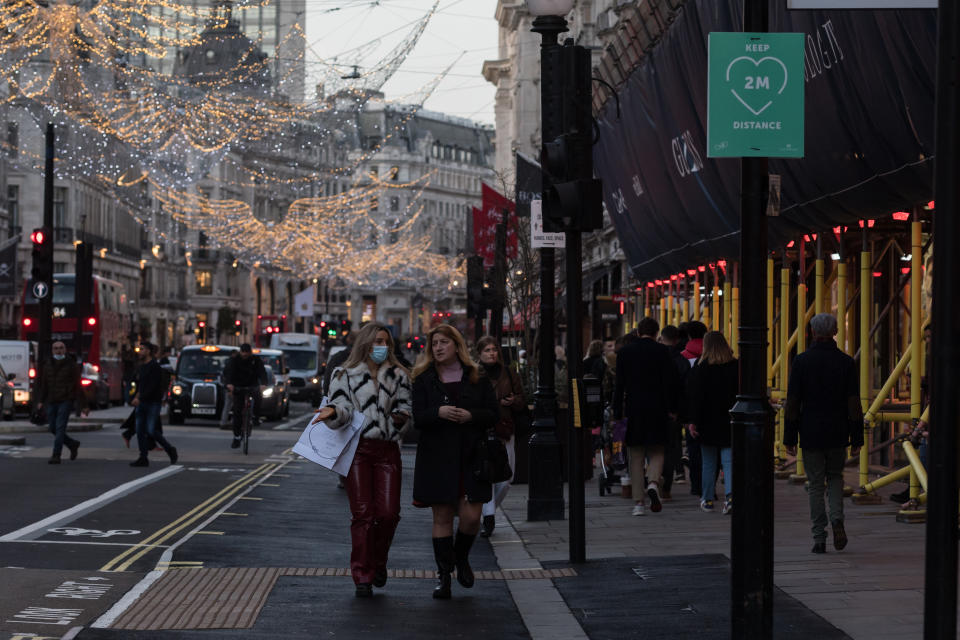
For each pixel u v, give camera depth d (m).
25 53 34.38
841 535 12.80
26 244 88.12
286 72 41.78
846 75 15.59
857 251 21.66
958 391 6.57
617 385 17.09
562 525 16.45
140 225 118.88
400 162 199.75
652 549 13.76
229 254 142.25
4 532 14.81
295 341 67.00
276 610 10.40
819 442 12.66
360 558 11.18
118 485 20.81
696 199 24.31
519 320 39.62
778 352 24.48
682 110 23.77
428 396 11.27
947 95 6.59
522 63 81.56
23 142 51.47
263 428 41.75
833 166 17.00
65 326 52.66
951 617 6.61
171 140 46.59
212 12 36.69
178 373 43.62
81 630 9.38
